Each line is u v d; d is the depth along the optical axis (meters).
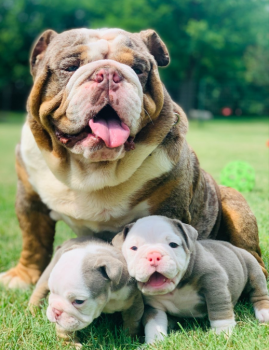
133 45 0.87
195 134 5.53
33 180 1.00
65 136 0.85
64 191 0.94
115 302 0.80
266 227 1.34
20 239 1.50
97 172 0.88
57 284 0.74
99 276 0.75
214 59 9.02
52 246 1.15
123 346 0.78
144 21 8.84
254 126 7.11
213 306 0.80
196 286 0.81
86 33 0.87
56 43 0.88
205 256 0.83
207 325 0.84
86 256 0.77
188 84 9.01
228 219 1.10
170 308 0.85
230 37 8.80
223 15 8.98
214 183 1.13
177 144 0.92
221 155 3.39
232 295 0.86
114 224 0.95
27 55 10.30
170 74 9.32
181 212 0.95
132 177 0.89
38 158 0.96
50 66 0.86
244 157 3.25
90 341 0.81
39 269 1.13
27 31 10.48
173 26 8.85
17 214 1.10
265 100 9.18
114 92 0.78
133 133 0.83
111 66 0.79
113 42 0.85
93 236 0.92
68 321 0.73
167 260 0.74
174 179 0.92
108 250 0.80
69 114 0.81
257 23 9.02
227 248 0.91
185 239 0.79
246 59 9.38
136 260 0.76
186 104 8.97
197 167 1.04
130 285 0.79
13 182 2.58
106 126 0.80
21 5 10.16
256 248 1.10
